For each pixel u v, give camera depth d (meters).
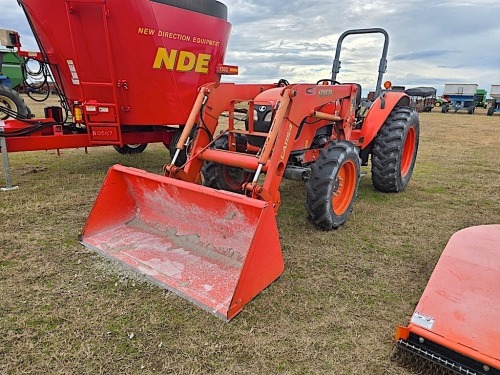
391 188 4.63
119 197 3.15
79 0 4.14
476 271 2.03
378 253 3.09
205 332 2.07
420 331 1.77
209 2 5.12
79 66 4.54
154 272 2.56
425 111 24.16
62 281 2.54
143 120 4.93
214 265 2.59
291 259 2.94
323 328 2.14
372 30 4.54
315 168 3.26
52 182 4.89
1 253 2.92
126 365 1.84
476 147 8.54
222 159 3.10
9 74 9.69
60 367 1.82
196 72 5.19
